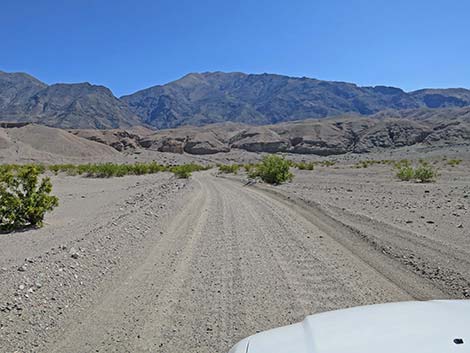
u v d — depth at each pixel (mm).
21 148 130875
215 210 17781
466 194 21266
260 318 5965
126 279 7812
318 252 9820
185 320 5941
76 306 6441
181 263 8977
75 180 47094
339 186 29359
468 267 7992
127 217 14695
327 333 2875
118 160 143500
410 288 7102
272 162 36344
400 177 34719
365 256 9320
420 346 2543
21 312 6090
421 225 12484
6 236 13672
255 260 9188
